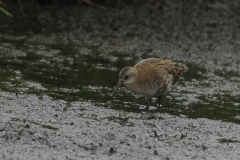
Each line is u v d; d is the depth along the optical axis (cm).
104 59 1516
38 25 1883
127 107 1062
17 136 781
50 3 2094
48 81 1212
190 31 2005
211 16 2250
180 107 1094
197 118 1009
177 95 1196
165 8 2278
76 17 2025
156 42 1805
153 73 1078
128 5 2234
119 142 816
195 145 836
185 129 928
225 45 1823
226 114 1050
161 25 2055
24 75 1248
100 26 1956
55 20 1959
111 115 982
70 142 789
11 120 872
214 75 1412
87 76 1300
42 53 1520
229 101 1159
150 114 1020
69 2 2138
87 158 725
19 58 1430
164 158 757
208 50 1738
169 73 1132
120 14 2125
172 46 1761
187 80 1340
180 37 1902
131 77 1061
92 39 1778
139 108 1065
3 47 1547
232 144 858
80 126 884
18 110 941
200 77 1380
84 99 1085
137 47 1714
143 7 2244
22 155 707
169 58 1591
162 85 1091
